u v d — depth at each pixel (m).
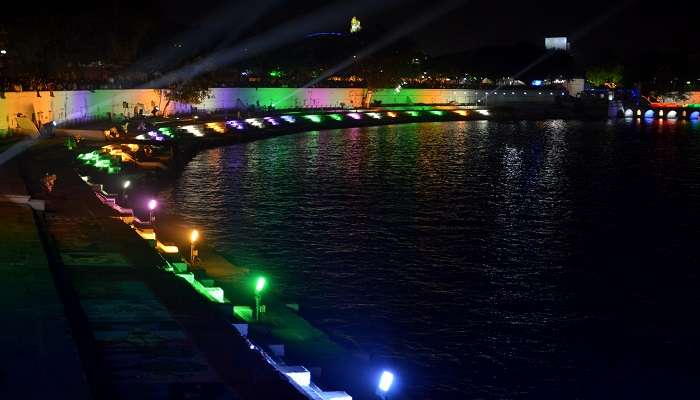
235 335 17.25
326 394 17.16
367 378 20.03
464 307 27.53
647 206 49.53
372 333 24.64
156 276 22.00
